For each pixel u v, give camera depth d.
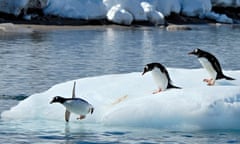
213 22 74.12
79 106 16.89
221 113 16.83
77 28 58.97
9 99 23.14
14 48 42.22
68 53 40.31
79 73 31.28
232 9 80.38
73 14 62.44
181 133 16.62
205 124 16.83
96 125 17.61
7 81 27.91
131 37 53.22
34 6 61.16
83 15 62.56
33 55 38.66
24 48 42.34
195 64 36.34
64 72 31.50
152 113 17.17
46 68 32.88
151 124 17.11
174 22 70.62
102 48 43.91
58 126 17.67
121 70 32.88
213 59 18.86
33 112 18.88
